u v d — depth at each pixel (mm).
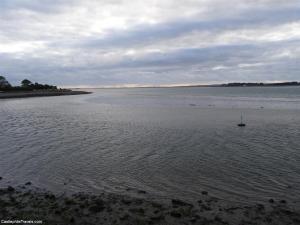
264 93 144875
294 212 10906
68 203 11719
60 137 27250
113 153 20844
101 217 10391
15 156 20125
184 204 11703
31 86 192625
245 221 10125
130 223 9930
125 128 32688
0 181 15023
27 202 11914
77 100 100062
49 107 66250
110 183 14672
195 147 22531
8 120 41062
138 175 15898
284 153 20156
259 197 12570
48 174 16156
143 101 92375
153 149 21953
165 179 15203
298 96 107688
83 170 16859
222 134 28141
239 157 19344
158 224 9867
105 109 59781
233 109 55500
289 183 14266
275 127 32031
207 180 14945
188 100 94375
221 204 11750
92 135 28219
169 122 37531
